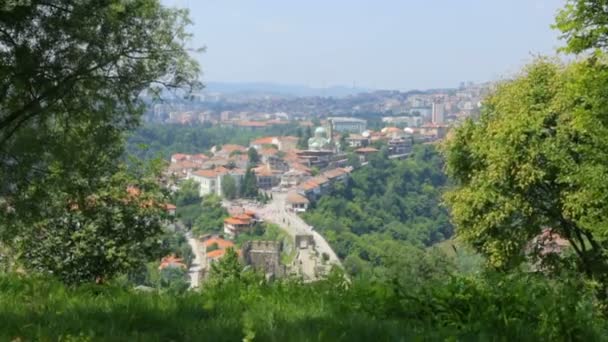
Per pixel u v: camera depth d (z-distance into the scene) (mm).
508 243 18125
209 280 7590
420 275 7090
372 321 5203
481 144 18734
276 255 52812
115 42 15562
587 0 16188
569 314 5184
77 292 6879
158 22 16312
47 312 5641
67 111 16234
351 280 7051
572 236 18781
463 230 19219
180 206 89125
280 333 4840
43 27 14625
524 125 17375
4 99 15508
